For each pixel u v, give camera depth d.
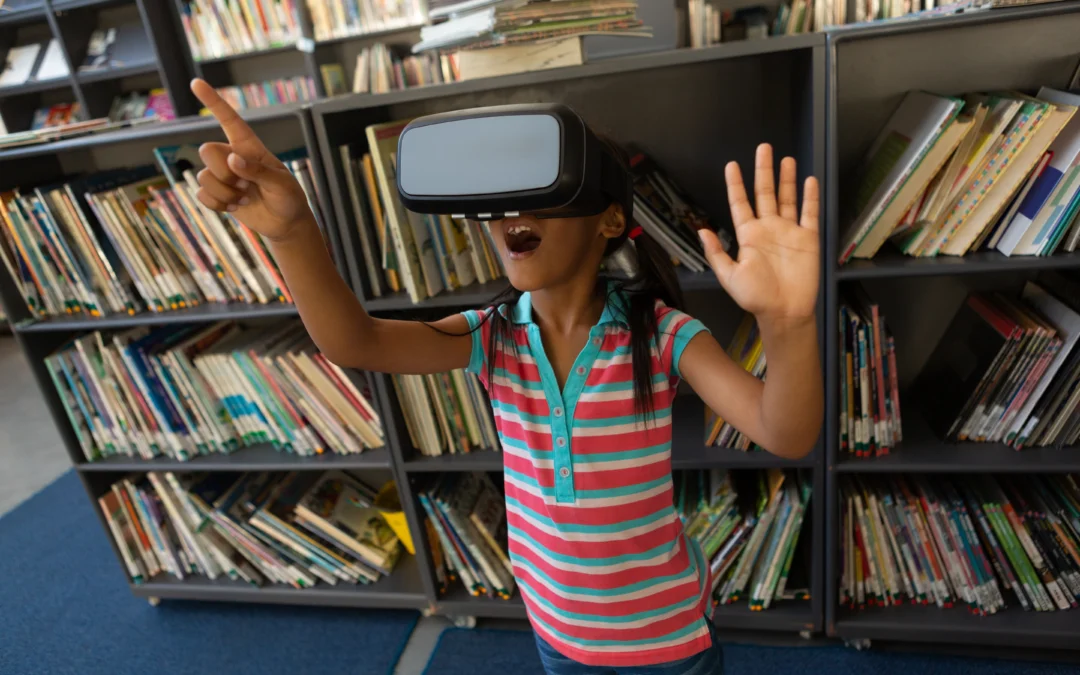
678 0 1.84
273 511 1.75
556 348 0.78
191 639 1.74
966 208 1.20
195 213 1.50
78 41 3.31
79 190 1.54
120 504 1.81
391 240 1.40
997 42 1.36
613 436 0.75
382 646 1.65
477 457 1.54
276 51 3.11
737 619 1.52
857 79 1.43
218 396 1.68
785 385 0.57
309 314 0.70
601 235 0.73
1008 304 1.42
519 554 0.86
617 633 0.80
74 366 1.68
